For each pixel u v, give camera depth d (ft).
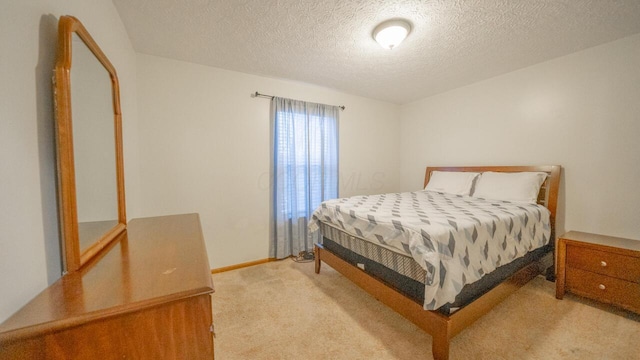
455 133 10.79
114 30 5.11
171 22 5.72
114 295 1.96
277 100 9.25
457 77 9.35
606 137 6.88
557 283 6.44
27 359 1.60
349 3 5.05
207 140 8.25
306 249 10.09
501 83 9.12
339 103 11.21
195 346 2.07
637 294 5.35
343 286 7.29
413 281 4.76
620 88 6.62
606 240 6.21
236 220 8.84
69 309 1.78
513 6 5.15
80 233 2.85
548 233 7.09
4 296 1.82
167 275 2.35
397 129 13.37
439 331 4.13
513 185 7.93
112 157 4.09
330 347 4.75
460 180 9.68
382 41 6.02
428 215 5.74
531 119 8.36
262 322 5.56
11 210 1.95
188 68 7.89
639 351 4.50
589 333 5.02
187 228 4.29
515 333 5.04
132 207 6.32
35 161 2.27
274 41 6.61
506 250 5.52
